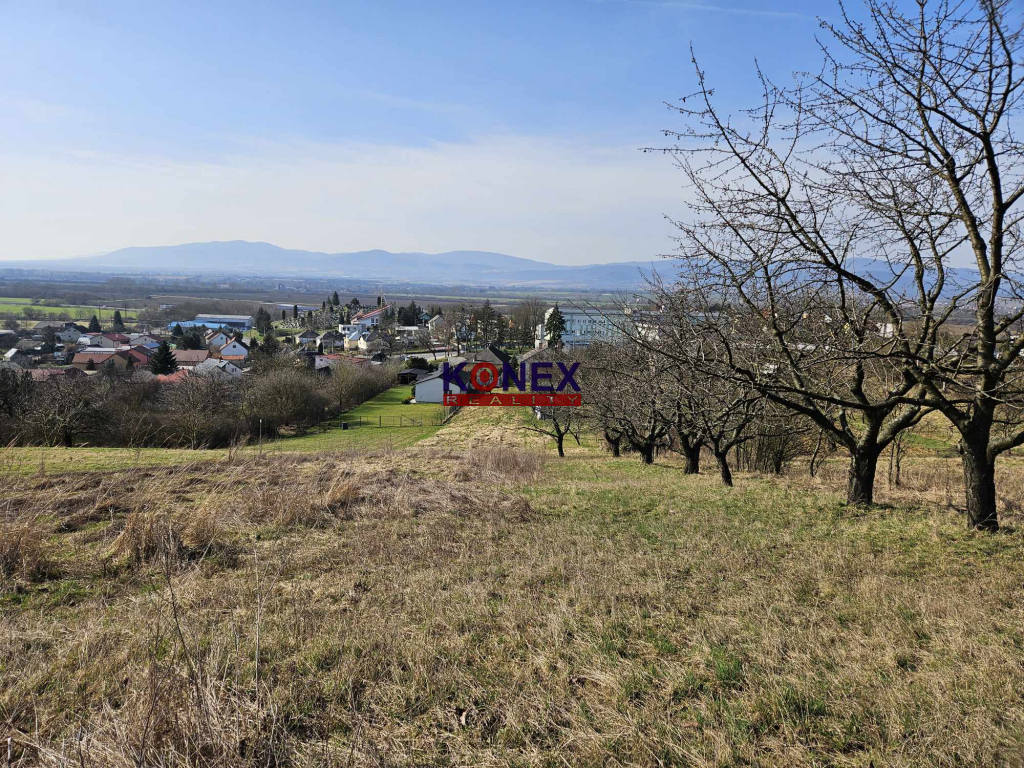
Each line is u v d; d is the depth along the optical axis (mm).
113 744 3439
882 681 4285
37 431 31469
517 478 17875
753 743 3711
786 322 8906
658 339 9773
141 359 85438
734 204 7641
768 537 8641
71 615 5984
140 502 10133
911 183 7477
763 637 5098
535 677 4656
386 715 4152
